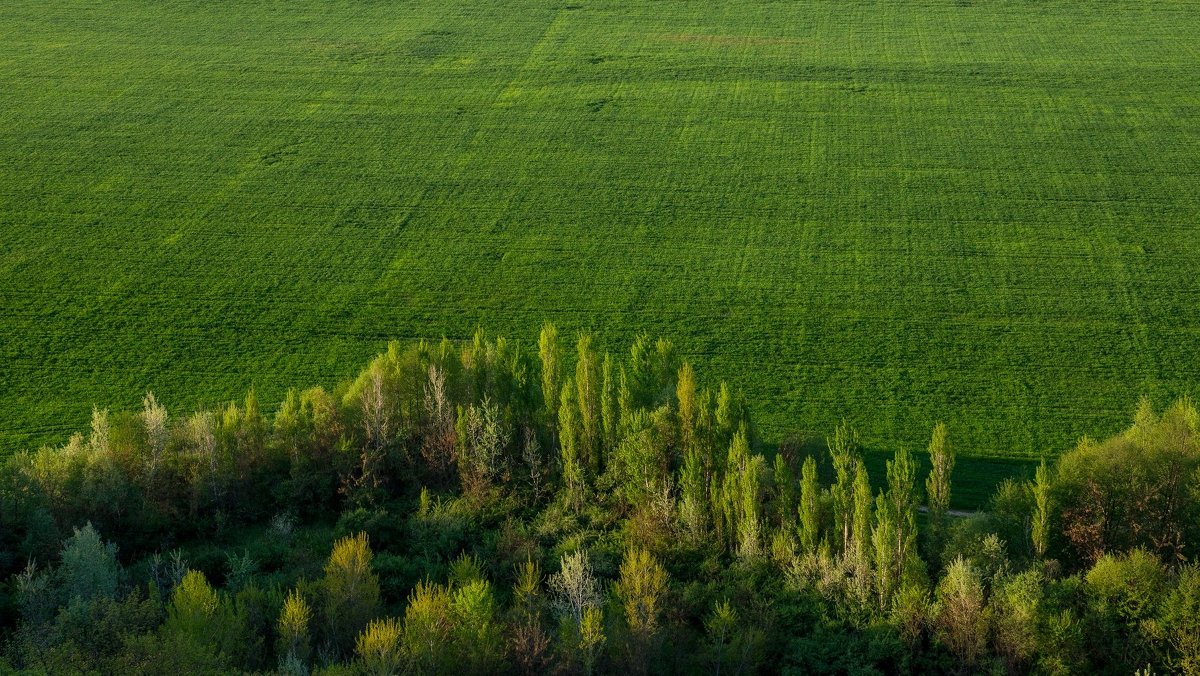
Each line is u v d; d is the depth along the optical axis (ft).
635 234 377.09
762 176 416.87
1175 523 206.90
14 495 211.82
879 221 383.04
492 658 171.94
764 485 219.61
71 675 156.97
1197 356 304.30
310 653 179.11
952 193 401.29
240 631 176.14
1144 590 188.55
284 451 239.30
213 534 228.02
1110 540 208.74
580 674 173.78
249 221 388.98
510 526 221.66
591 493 231.09
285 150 442.91
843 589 199.21
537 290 344.49
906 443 270.46
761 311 330.54
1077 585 194.39
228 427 232.32
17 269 355.97
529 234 378.53
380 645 166.81
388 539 223.10
